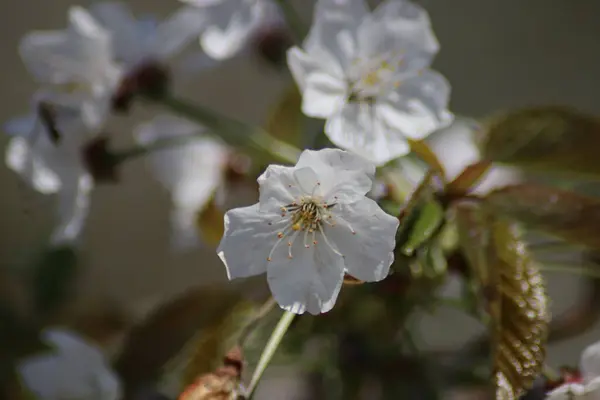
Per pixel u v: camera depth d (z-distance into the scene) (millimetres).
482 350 403
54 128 378
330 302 326
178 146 414
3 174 503
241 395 331
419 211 340
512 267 343
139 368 386
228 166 413
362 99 354
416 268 354
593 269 378
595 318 406
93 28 381
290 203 329
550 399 340
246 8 380
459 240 352
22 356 426
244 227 328
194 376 374
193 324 385
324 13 355
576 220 350
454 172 393
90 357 375
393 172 372
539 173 364
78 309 445
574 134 355
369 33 357
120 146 504
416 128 353
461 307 378
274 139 393
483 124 373
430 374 398
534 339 335
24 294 451
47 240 441
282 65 412
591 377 340
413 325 419
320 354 402
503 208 353
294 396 451
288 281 328
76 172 388
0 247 491
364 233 326
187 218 413
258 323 369
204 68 404
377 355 394
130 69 386
